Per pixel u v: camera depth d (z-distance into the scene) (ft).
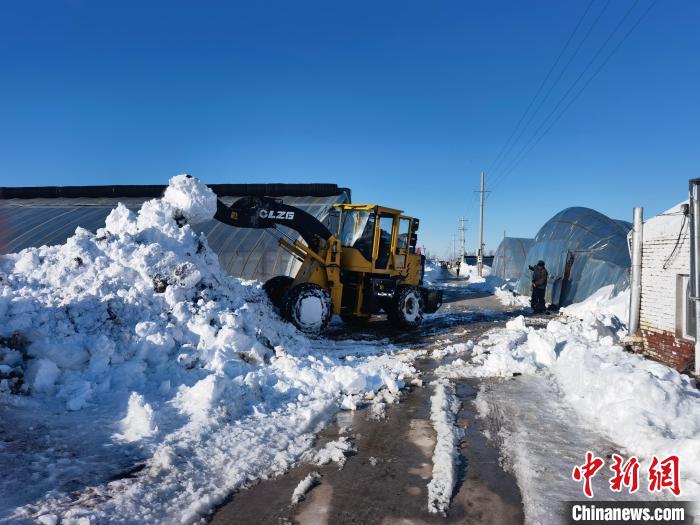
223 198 78.89
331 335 34.35
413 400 18.90
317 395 18.45
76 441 13.14
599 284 49.11
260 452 13.47
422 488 11.85
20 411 14.23
